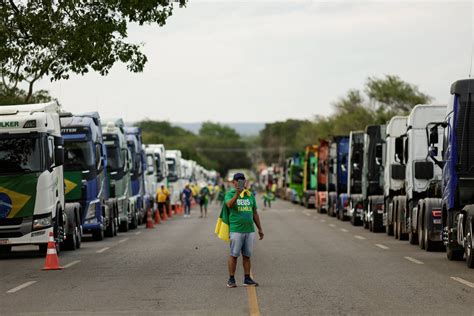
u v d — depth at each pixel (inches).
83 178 2361.0
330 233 2657.5
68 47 1720.0
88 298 1152.2
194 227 3157.0
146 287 1263.5
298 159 6461.6
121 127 2938.0
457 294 1162.0
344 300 1107.3
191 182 6648.6
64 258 1818.4
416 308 1032.8
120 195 2800.2
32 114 1815.9
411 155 2156.7
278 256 1788.9
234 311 1019.3
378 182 2891.2
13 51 1784.0
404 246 2078.0
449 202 1605.6
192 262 1673.2
